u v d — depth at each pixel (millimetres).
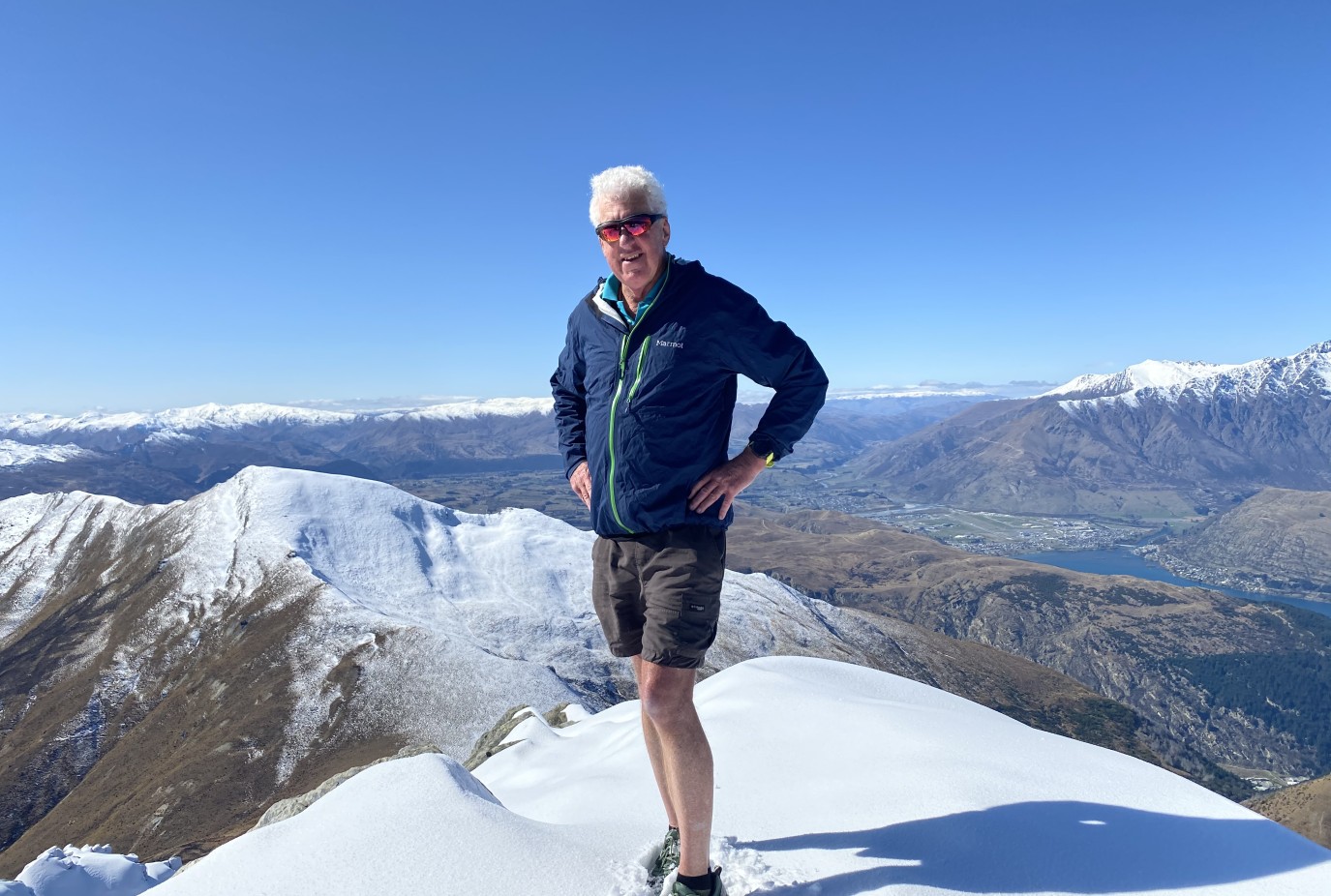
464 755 78250
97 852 9383
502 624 113750
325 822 3723
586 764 7336
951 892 3129
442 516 151375
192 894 3275
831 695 5996
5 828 84625
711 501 3271
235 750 81375
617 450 3297
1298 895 2994
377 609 112938
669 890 3135
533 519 156500
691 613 3205
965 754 4562
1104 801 3902
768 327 3320
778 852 3600
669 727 3158
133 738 94438
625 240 3238
